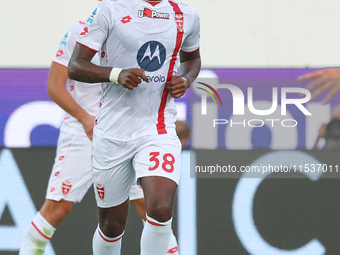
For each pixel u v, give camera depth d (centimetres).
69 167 1747
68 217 1867
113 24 1390
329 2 2083
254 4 2086
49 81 1756
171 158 1400
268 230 1867
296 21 2088
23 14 2061
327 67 1934
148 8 1405
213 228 1862
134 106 1423
